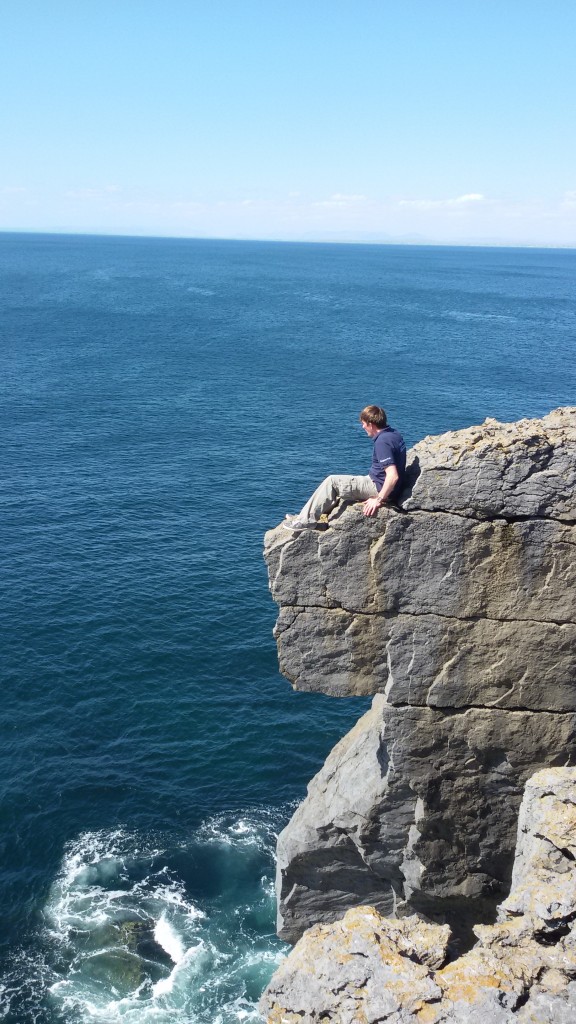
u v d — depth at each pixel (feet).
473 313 649.61
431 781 43.21
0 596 140.26
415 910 49.21
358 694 42.45
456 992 28.63
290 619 41.11
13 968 78.18
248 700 116.78
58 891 86.38
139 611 137.69
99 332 475.72
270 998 30.78
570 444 37.29
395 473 37.42
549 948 30.66
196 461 223.10
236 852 91.61
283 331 510.17
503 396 315.99
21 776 100.73
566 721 41.16
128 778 101.50
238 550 164.76
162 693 117.19
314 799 51.70
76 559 156.66
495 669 40.60
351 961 30.14
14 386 311.88
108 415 272.92
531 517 38.04
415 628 40.34
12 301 615.57
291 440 247.91
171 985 77.15
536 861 34.71
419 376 355.97
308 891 52.54
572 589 38.75
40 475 205.87
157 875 88.53
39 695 115.24
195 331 498.69
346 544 39.29
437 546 38.83
